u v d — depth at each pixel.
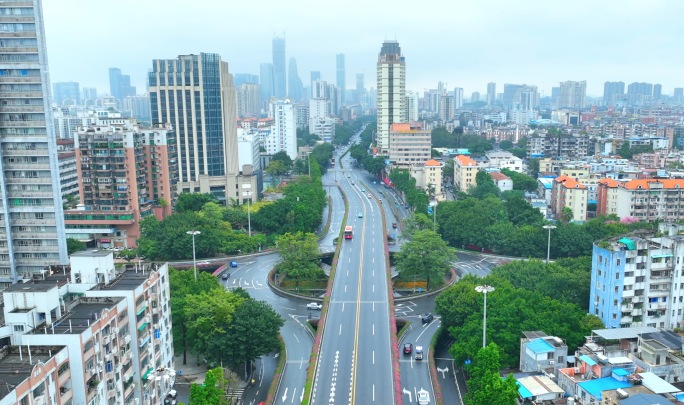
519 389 122.25
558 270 189.88
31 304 111.50
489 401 112.19
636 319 158.88
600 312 162.38
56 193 199.38
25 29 189.75
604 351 135.25
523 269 196.88
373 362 155.25
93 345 109.25
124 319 123.81
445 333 182.62
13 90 193.50
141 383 129.50
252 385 152.12
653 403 105.88
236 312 157.50
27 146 196.38
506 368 142.62
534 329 147.38
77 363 104.12
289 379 152.00
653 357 126.44
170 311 153.00
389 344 166.38
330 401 135.00
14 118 194.88
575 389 121.38
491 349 125.31
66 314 117.50
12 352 102.62
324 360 156.38
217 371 117.88
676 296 158.38
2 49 190.75
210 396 110.56
